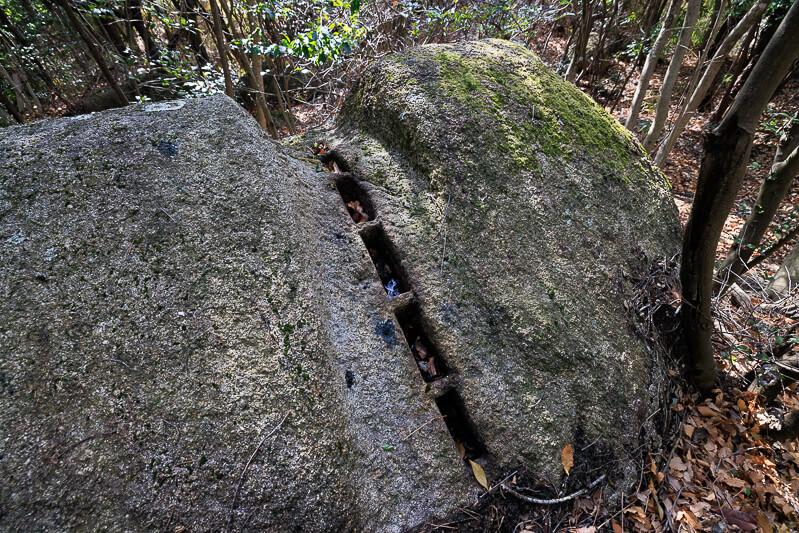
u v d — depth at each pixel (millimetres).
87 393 1556
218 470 1594
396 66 3209
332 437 1815
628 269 3039
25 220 1783
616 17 6711
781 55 1873
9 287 1629
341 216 2693
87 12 4102
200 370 1723
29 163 1929
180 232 1964
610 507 2383
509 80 3342
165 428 1592
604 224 3096
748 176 7000
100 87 6926
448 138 2896
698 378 3104
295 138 3328
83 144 2070
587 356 2600
